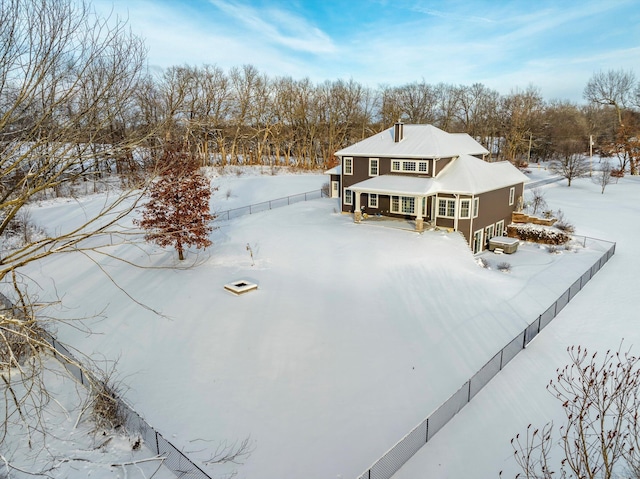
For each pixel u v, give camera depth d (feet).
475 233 98.68
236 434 38.29
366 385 45.91
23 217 99.60
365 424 39.86
